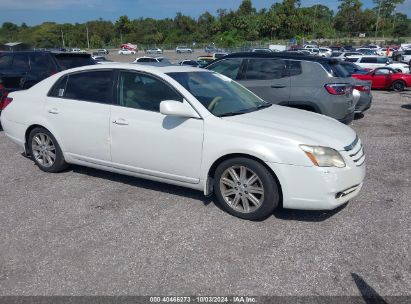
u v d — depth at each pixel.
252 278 2.92
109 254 3.23
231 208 3.91
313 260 3.15
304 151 3.50
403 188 4.72
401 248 3.32
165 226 3.72
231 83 4.93
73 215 3.95
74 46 103.94
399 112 11.09
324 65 6.99
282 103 7.20
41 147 5.16
